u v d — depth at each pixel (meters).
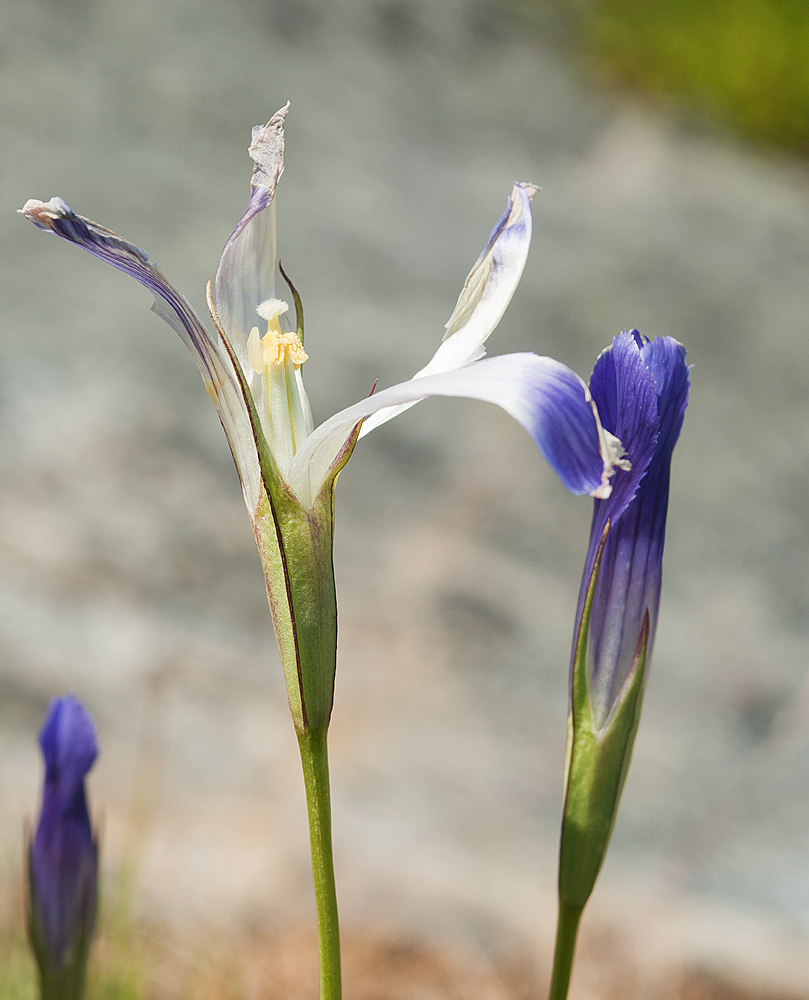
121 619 0.60
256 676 0.59
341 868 0.49
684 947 0.49
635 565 0.29
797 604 0.76
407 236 1.13
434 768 0.56
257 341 0.29
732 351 1.07
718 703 0.66
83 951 0.31
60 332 0.82
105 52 1.31
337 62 1.51
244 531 0.70
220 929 0.44
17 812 0.45
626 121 1.61
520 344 0.97
